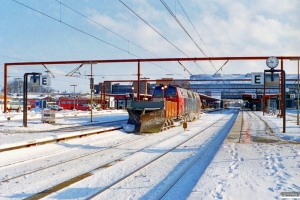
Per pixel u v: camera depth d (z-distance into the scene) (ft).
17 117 127.95
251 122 108.58
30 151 45.55
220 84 309.01
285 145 48.75
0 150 43.65
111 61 109.19
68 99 277.03
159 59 105.50
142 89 255.50
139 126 74.49
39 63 115.85
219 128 87.86
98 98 290.15
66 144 53.42
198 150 47.16
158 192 24.64
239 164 33.40
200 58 100.99
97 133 69.77
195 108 126.52
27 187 26.48
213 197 21.53
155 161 38.27
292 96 152.76
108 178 29.50
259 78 70.59
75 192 24.89
